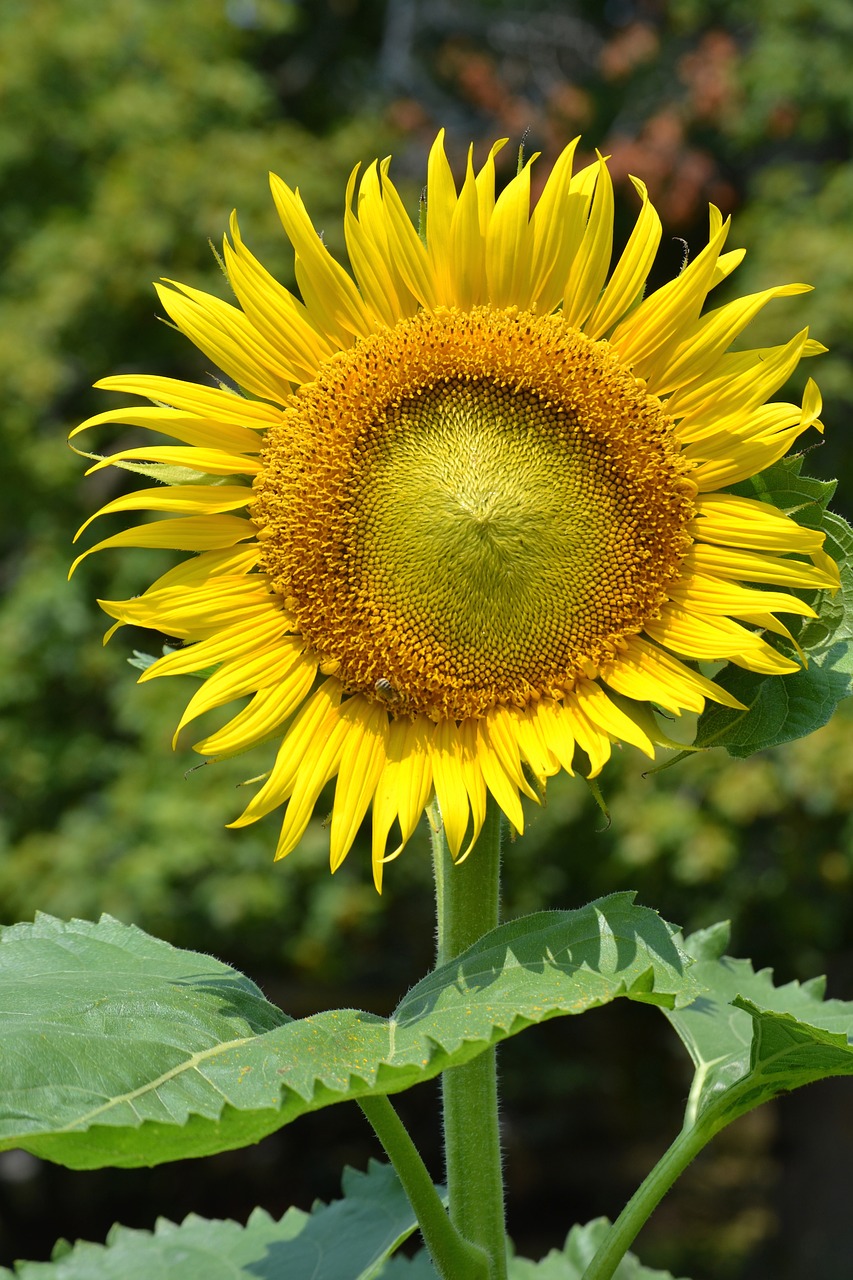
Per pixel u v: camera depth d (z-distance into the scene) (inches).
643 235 55.0
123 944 55.5
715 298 187.9
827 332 169.8
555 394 54.7
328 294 55.2
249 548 55.1
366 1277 59.8
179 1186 220.2
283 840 54.3
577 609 54.5
